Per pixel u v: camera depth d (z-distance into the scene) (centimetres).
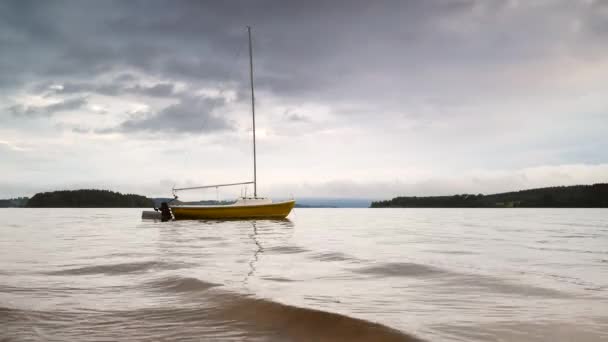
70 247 1399
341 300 581
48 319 483
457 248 1349
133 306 543
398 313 507
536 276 795
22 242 1612
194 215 3034
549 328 444
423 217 5534
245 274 806
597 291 653
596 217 5284
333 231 2316
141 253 1204
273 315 482
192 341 405
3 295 612
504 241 1642
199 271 841
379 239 1731
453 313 509
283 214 3152
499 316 495
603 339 409
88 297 602
